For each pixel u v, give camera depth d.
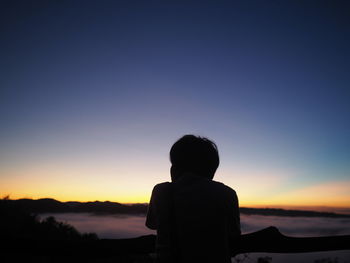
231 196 1.28
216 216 1.21
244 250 1.54
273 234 1.56
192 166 1.35
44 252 1.58
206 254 1.13
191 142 1.37
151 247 1.55
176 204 1.24
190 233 1.17
